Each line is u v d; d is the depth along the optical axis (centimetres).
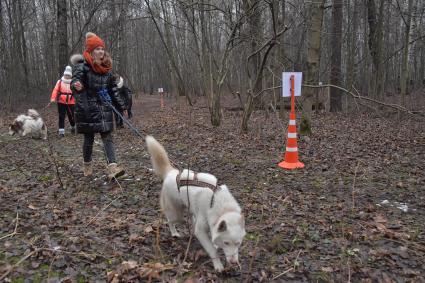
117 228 442
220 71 1309
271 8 899
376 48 1973
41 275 344
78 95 604
